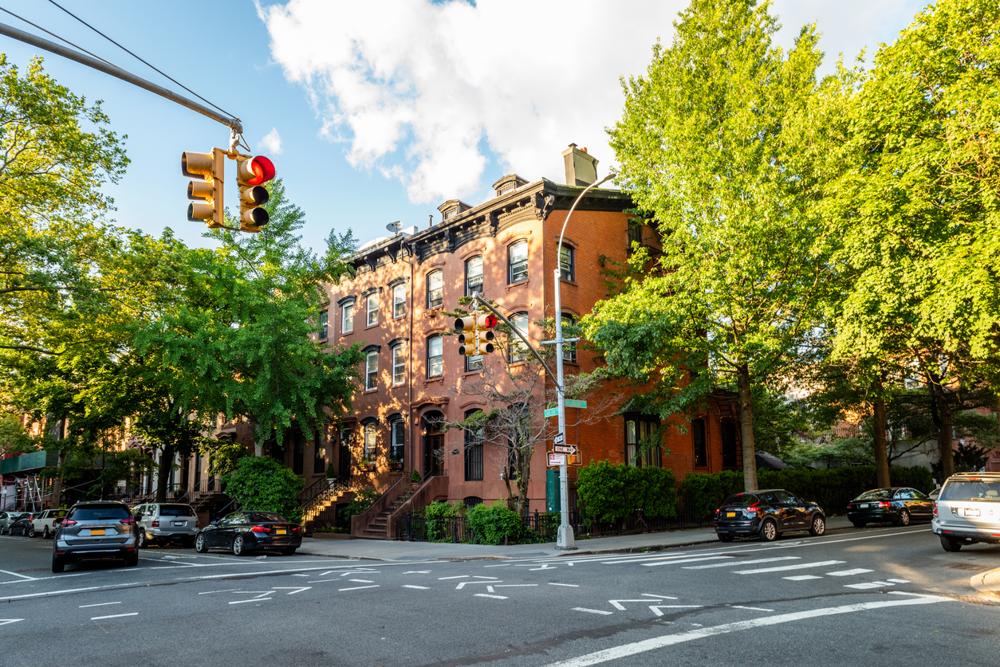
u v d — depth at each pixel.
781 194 19.50
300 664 6.61
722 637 7.37
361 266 33.78
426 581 12.52
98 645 7.67
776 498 21.14
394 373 30.94
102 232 23.86
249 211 8.42
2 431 48.22
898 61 15.91
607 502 22.80
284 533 20.23
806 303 20.95
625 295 23.36
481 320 16.05
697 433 30.81
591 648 6.97
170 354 23.64
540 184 25.28
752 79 20.88
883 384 28.97
